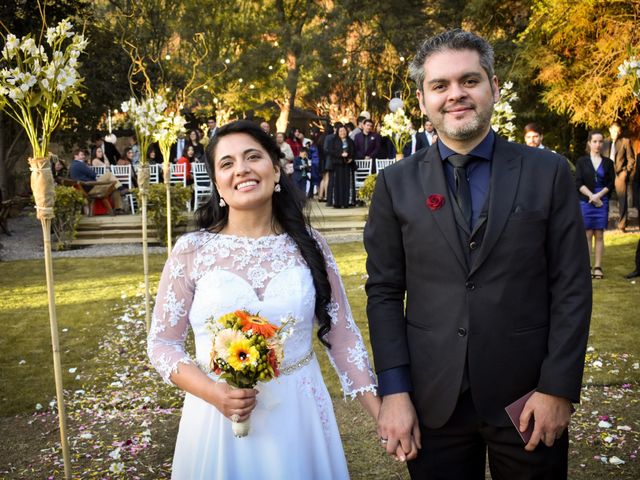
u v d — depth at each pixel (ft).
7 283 28.09
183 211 38.83
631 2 43.34
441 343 6.84
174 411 13.58
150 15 60.64
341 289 7.73
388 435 6.97
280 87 78.69
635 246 31.86
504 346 6.64
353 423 12.71
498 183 6.76
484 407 6.72
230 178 7.10
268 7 79.87
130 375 15.97
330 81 83.35
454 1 77.61
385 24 80.79
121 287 26.66
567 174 6.81
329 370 15.98
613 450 11.23
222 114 75.10
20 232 43.80
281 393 7.00
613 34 43.91
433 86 6.75
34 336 19.69
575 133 55.16
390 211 7.28
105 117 67.46
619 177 36.63
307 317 7.24
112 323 20.90
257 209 7.33
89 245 37.99
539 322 6.73
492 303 6.64
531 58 48.98
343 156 43.88
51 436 12.55
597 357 16.16
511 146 7.02
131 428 12.74
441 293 6.87
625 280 24.98
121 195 44.91
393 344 7.13
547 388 6.44
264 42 78.59
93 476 10.78
